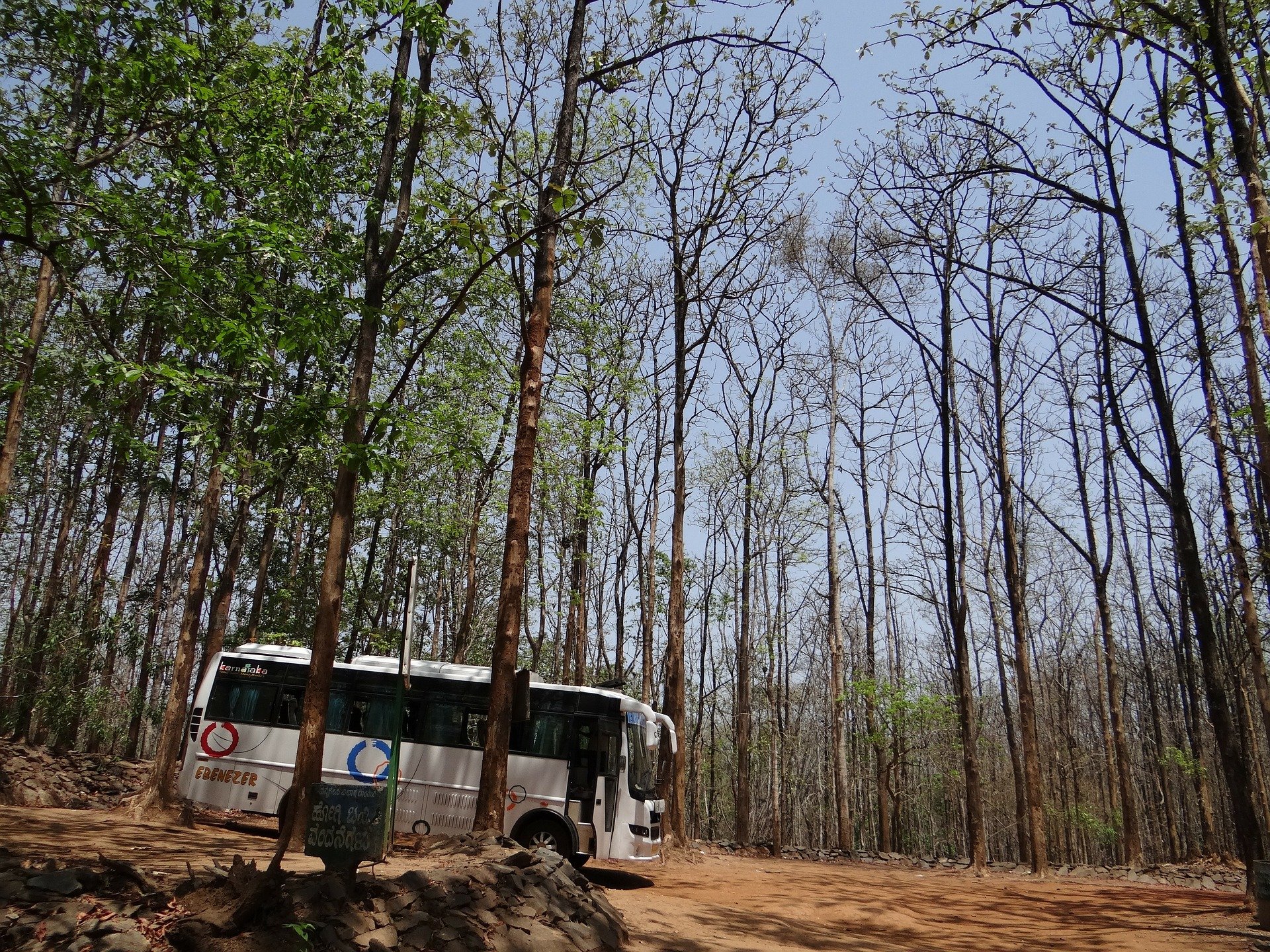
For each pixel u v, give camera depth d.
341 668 15.77
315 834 6.62
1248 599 14.00
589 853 14.13
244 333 9.29
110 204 9.19
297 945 5.93
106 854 9.95
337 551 11.57
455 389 20.20
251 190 12.39
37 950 5.52
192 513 23.73
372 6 11.18
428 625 32.72
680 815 19.16
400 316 10.62
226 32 12.36
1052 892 16.91
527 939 7.42
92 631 19.08
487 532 26.62
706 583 35.91
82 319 13.93
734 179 19.62
